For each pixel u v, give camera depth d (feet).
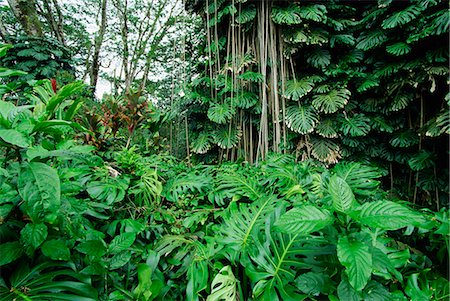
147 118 7.13
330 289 2.62
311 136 8.38
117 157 5.46
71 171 3.19
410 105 7.82
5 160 2.64
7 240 2.51
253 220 3.55
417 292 2.69
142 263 3.19
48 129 2.62
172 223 4.14
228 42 8.83
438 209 7.20
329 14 8.53
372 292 2.44
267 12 8.38
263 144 8.41
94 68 20.53
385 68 7.48
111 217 4.05
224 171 5.99
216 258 3.34
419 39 6.64
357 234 2.65
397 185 8.21
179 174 5.68
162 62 23.48
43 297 2.29
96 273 2.61
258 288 2.81
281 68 8.42
